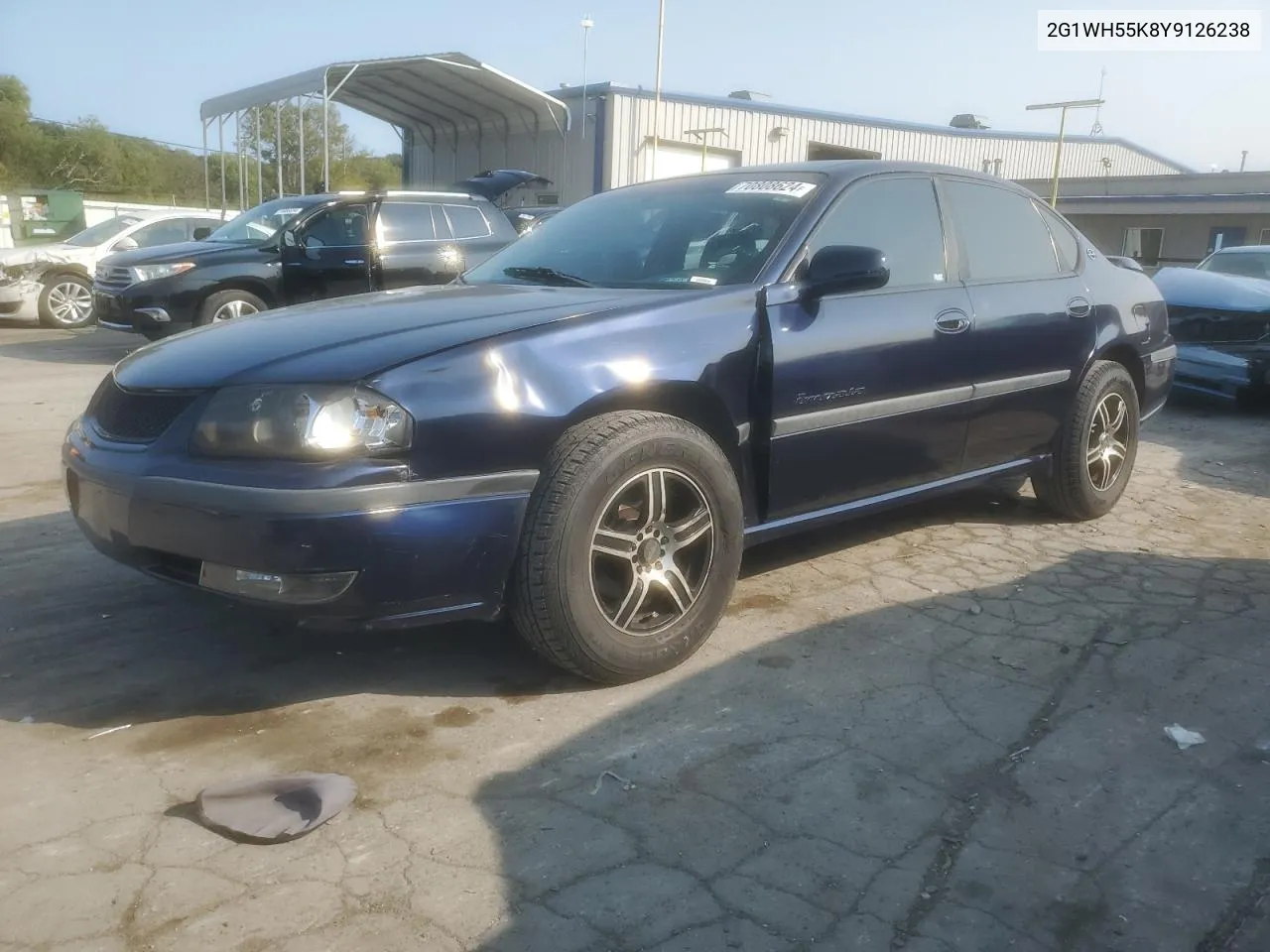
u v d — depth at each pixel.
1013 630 3.75
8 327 14.13
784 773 2.79
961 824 2.58
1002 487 5.69
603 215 4.42
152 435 3.02
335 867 2.37
